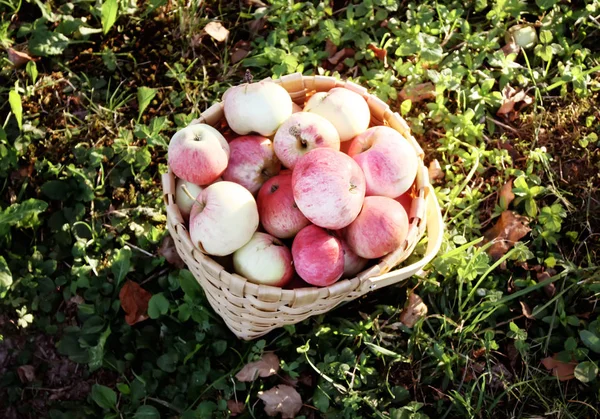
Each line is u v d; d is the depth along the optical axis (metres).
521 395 0.85
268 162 0.74
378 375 0.86
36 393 0.88
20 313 0.88
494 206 0.96
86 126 0.99
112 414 0.85
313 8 1.06
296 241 0.69
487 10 1.09
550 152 0.98
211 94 1.02
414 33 1.01
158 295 0.87
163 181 0.72
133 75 1.03
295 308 0.68
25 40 1.04
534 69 1.03
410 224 0.73
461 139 0.99
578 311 0.90
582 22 1.06
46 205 0.89
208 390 0.87
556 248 0.93
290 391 0.85
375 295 0.90
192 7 1.05
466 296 0.90
